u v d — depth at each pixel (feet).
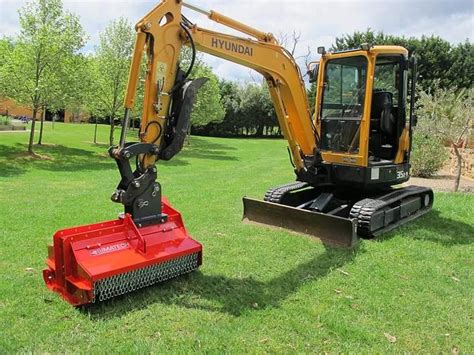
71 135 98.12
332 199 24.67
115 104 75.66
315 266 17.21
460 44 109.29
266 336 11.85
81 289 12.59
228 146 108.68
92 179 43.80
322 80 22.89
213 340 11.51
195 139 129.18
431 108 45.91
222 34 16.60
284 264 17.35
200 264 15.49
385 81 22.81
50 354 10.70
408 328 12.60
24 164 54.54
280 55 19.63
